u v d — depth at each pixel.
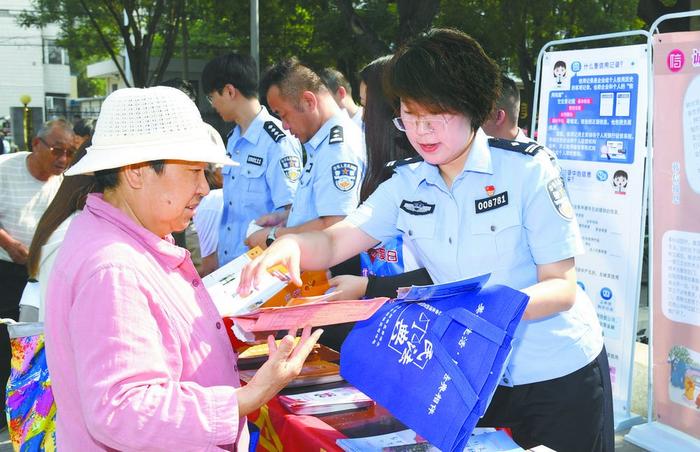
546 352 1.88
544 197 1.72
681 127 3.20
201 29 23.59
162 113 1.35
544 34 14.90
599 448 1.98
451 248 1.82
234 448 1.51
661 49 3.23
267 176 3.42
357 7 14.93
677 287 3.34
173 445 1.22
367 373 1.61
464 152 1.76
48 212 2.52
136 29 19.12
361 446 1.62
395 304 1.62
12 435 2.01
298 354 1.39
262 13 16.48
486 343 1.43
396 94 1.62
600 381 1.97
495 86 1.64
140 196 1.37
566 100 3.79
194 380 1.39
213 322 1.48
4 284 3.81
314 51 16.16
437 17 13.95
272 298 1.95
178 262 1.41
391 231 2.00
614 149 3.59
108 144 1.33
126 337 1.23
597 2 14.80
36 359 2.00
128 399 1.20
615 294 3.70
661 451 3.36
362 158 2.90
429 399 1.47
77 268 1.28
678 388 3.40
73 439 1.33
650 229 3.43
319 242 1.88
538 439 1.93
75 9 19.91
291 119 2.90
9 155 3.84
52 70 40.81
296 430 1.75
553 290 1.65
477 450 1.64
